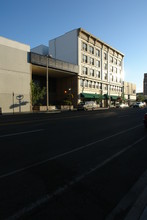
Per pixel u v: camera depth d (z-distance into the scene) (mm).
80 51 44375
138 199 3365
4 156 5859
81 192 3627
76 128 11656
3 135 9195
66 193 3582
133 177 4375
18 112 29688
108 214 2924
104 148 6941
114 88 60125
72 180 4176
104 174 4543
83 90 45469
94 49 49531
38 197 3424
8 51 29469
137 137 8961
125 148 6973
